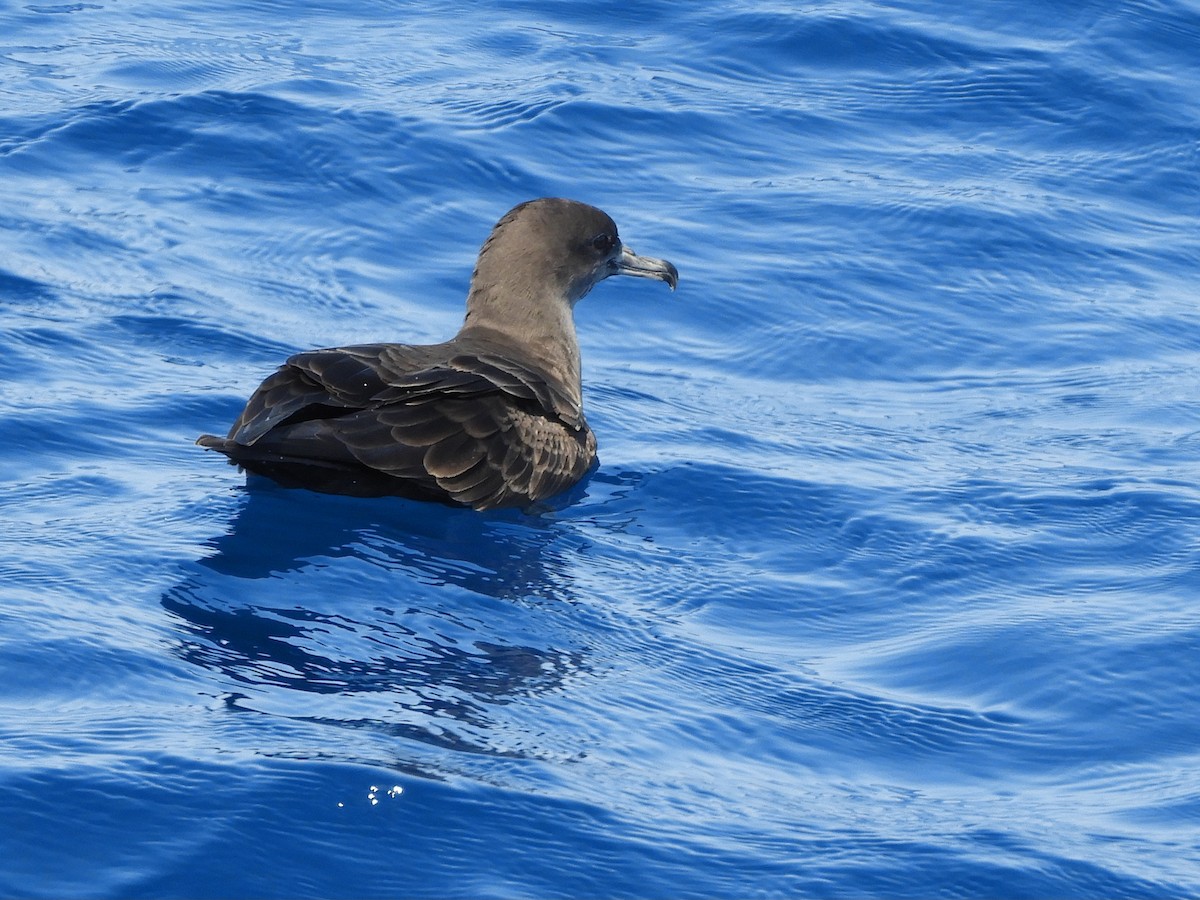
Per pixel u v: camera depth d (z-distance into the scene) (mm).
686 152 31781
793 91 34062
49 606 17328
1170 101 34125
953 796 15656
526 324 23531
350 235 28766
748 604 19203
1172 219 30953
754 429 24078
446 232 29141
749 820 14922
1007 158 32344
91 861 13555
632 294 28078
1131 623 18844
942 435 24109
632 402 24797
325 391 20172
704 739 16266
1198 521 21422
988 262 29188
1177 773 16172
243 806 14203
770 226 29812
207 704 15828
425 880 13766
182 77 32688
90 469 21094
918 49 35469
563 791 14930
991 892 14172
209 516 19906
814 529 21047
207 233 28266
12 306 25297
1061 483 22438
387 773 14820
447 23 36219
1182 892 14258
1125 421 24625
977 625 18766
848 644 18484
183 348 24797
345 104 32031
